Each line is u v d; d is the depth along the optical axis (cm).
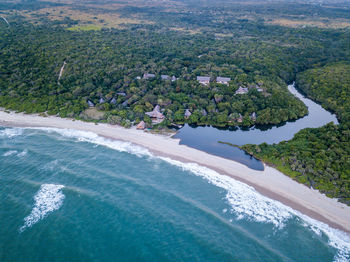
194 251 4925
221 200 6194
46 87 11412
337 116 10612
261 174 6944
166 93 11544
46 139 8631
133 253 4844
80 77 12269
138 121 9581
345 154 7144
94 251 4844
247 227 5475
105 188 6456
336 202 5919
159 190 6481
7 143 8331
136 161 7594
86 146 8281
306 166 6756
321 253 4925
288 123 10188
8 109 10406
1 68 11731
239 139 8969
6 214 5553
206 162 7538
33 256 4709
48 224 5362
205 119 9875
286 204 5984
